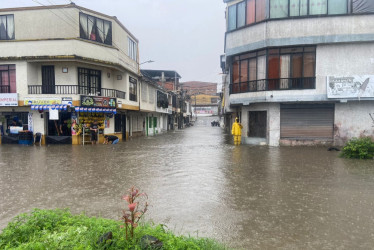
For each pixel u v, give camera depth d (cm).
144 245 309
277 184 746
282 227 459
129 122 2627
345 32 1511
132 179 823
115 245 318
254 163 1080
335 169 942
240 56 1794
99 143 2048
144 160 1198
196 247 323
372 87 1506
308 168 964
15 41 1919
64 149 1664
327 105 1612
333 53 1553
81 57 1895
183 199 623
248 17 1717
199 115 8812
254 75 1720
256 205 575
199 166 1034
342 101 1537
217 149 1598
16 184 767
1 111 2006
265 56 1644
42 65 1970
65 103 1886
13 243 335
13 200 621
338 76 1536
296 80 1598
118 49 2188
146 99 2956
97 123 2048
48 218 400
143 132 3056
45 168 1012
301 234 431
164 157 1288
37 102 1900
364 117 1563
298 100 1575
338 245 394
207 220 496
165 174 893
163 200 616
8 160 1215
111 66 2092
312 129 1633
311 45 1566
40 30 1989
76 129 1972
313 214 518
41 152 1510
